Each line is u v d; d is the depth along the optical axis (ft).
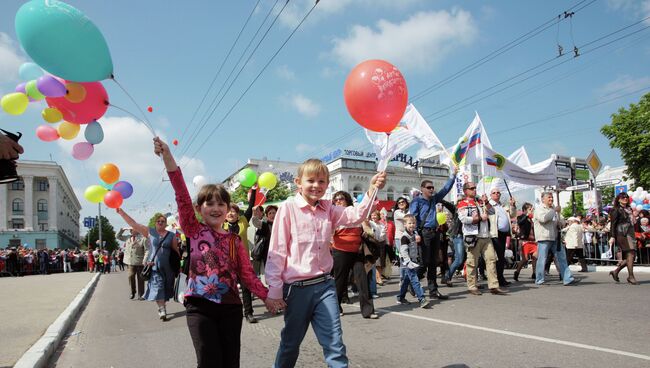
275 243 9.60
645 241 39.75
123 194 15.43
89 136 12.69
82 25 10.17
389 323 18.74
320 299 9.41
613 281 29.07
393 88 10.74
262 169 173.68
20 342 16.78
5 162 9.53
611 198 108.27
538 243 28.68
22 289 42.78
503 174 41.39
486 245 25.40
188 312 8.99
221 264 9.19
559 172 56.59
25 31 9.82
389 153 10.79
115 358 15.80
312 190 9.91
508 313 19.34
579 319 17.44
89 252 101.60
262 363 13.94
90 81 10.93
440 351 13.93
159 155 9.04
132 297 36.65
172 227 29.09
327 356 9.19
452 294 26.27
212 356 8.65
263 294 9.51
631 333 14.90
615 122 86.53
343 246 19.66
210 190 9.71
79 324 23.67
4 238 179.42
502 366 12.07
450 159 25.94
